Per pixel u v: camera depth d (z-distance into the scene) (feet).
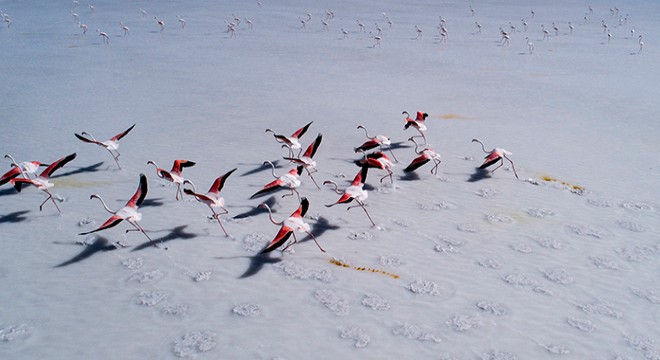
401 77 113.80
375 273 36.63
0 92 93.09
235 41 163.53
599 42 165.27
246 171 56.18
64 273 36.17
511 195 50.37
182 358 28.04
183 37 169.48
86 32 175.42
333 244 40.60
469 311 32.45
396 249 39.99
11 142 64.59
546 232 42.93
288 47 154.10
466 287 35.06
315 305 32.89
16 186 44.78
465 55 143.84
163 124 74.02
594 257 39.14
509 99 93.09
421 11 249.55
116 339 29.55
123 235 41.47
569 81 109.19
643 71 119.34
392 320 31.48
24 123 73.31
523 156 61.62
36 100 87.66
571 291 34.78
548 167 58.13
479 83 107.65
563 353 28.78
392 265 37.65
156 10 234.79
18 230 42.14
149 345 29.07
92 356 28.14
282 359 27.94
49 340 29.43
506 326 31.04
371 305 32.86
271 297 33.65
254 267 37.22
